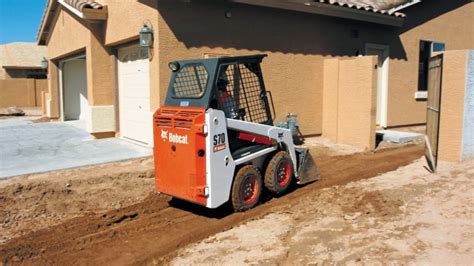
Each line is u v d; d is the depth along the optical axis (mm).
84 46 13508
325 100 13312
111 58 13031
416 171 8555
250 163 7227
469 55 8602
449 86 8906
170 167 6703
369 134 11766
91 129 12914
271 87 12156
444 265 4492
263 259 5105
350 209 6551
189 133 6348
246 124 6957
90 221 6879
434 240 5098
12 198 7582
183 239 6059
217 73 6547
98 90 12992
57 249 5949
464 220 5633
